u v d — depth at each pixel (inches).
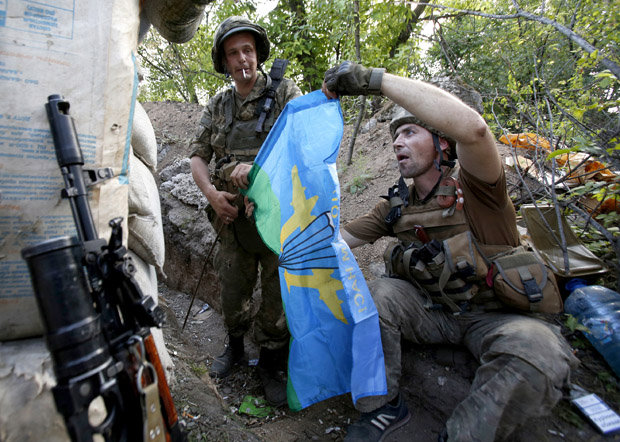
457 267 67.2
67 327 31.8
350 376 67.4
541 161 104.0
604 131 94.3
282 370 98.0
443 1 168.6
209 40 246.2
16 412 40.2
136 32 52.8
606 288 79.2
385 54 172.7
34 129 42.9
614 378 69.2
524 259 67.1
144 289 76.7
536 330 59.3
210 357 109.2
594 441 60.8
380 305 72.3
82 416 31.7
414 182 78.3
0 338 45.0
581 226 100.0
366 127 182.5
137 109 92.3
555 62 142.3
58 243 32.4
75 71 44.7
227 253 92.9
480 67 180.4
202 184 89.1
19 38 41.8
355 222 87.0
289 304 68.2
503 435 59.5
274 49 252.8
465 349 78.8
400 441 67.6
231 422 75.0
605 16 94.9
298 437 76.2
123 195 52.2
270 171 74.2
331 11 185.0
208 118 92.0
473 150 60.7
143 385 38.1
